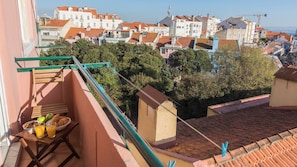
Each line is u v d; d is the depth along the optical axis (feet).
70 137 9.62
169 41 125.49
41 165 7.43
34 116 8.94
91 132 6.07
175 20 201.46
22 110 10.17
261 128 14.57
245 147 10.92
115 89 58.75
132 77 65.21
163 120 11.88
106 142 4.33
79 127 8.74
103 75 56.70
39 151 8.07
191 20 206.59
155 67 72.08
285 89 21.84
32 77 10.16
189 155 10.69
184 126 16.81
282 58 131.75
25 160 8.18
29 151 7.40
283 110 20.39
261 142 11.54
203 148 11.62
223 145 8.88
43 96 10.52
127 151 3.63
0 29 7.59
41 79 10.28
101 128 4.72
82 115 7.82
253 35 180.86
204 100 52.39
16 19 10.10
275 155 11.07
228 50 68.54
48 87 10.55
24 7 14.82
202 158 9.92
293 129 13.29
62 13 203.41
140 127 13.23
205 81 54.19
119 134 4.20
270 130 13.69
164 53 118.93
